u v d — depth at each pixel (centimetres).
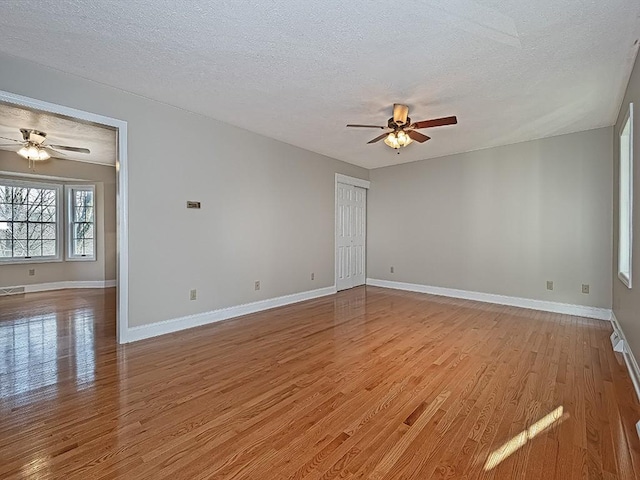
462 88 311
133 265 335
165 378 250
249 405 212
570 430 185
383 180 662
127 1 197
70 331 367
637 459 161
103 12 208
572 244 450
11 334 356
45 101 278
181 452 166
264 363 279
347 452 167
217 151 406
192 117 380
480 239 534
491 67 272
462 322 407
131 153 331
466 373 261
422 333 362
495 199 517
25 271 605
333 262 599
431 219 593
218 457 163
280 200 492
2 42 242
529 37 229
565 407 210
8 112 361
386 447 171
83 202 665
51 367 270
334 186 597
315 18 212
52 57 263
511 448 170
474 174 539
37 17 213
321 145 511
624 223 341
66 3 199
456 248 562
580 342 335
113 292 604
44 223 629
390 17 210
